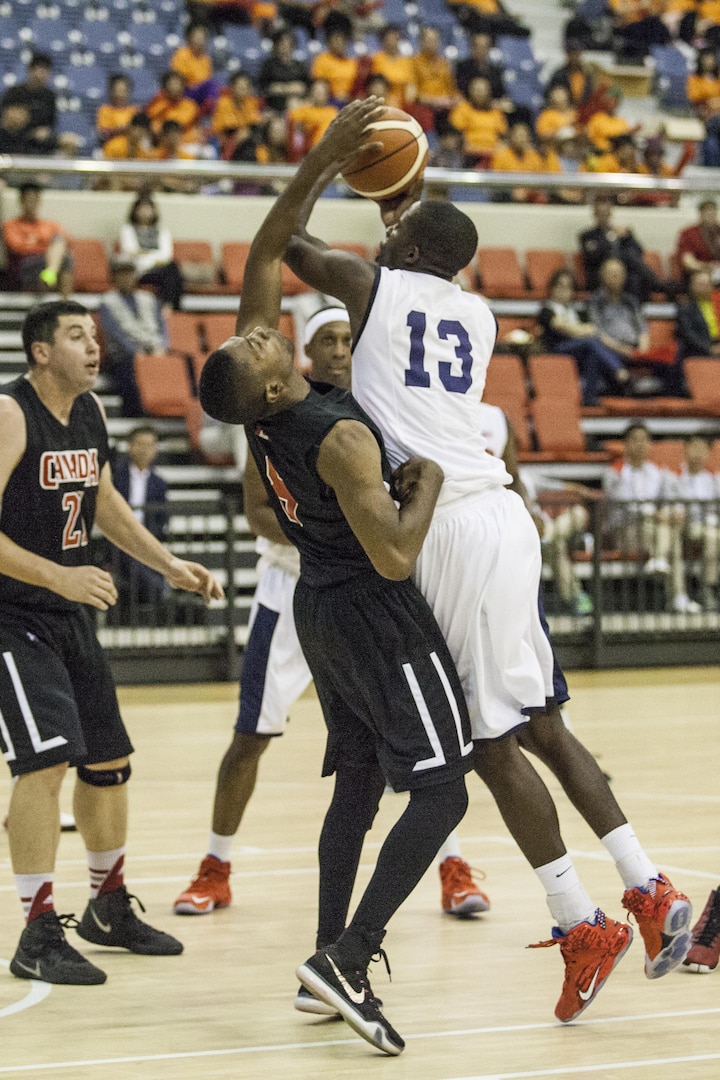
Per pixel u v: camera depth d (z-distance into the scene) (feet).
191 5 92.79
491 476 18.45
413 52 95.25
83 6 92.63
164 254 73.20
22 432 20.89
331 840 18.56
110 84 82.12
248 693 24.72
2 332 70.44
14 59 88.17
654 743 44.57
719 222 83.71
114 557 59.16
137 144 75.97
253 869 28.02
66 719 20.70
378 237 78.64
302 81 84.53
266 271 18.02
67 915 21.21
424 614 17.66
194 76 85.51
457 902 24.21
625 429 72.64
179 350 71.15
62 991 20.01
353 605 17.54
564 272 76.84
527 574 18.22
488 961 21.44
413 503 17.10
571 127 87.56
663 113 104.63
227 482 68.18
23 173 70.08
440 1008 18.99
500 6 105.81
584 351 75.72
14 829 20.70
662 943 18.04
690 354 79.05
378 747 17.93
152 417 69.15
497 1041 17.46
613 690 58.03
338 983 16.66
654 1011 18.79
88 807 22.15
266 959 21.71
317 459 16.99
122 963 21.61
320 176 19.21
